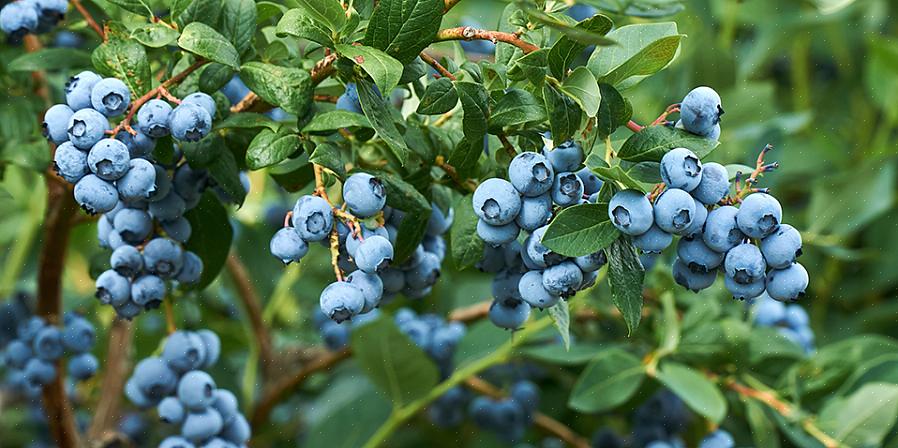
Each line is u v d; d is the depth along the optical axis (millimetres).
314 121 1047
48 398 1288
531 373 1566
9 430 1538
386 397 1346
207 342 1183
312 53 1158
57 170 1035
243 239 1563
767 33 1839
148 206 1097
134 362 1490
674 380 1289
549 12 1056
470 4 1671
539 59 1026
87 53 1188
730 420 1408
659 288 1328
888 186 1586
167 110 1037
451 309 1598
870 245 1711
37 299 1291
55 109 1040
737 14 1829
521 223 1022
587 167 1023
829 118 1964
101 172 1031
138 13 1080
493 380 1564
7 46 1267
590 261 1025
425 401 1349
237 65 1050
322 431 1447
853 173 1592
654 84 1671
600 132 1036
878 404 1282
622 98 1032
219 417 1170
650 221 999
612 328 1391
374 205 1032
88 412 1481
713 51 1563
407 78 1057
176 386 1167
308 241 1032
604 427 1528
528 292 1036
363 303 1028
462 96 1031
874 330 1677
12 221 1632
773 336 1320
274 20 1182
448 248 1240
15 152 1228
